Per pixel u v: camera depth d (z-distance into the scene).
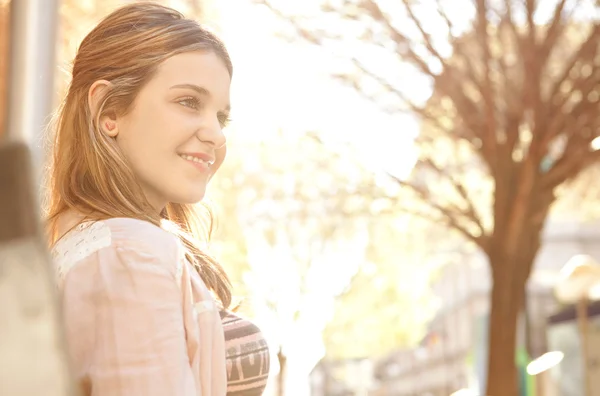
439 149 13.08
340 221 19.81
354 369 33.34
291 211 15.98
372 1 10.31
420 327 36.97
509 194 11.14
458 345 39.91
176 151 1.43
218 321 1.35
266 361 1.62
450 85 10.35
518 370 11.55
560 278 17.89
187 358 1.21
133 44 1.43
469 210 11.60
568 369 21.28
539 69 10.15
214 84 1.47
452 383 41.47
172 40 1.44
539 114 10.38
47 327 0.69
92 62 1.45
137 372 1.15
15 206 0.68
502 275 11.43
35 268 0.69
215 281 1.69
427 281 33.50
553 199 11.29
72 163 1.45
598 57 10.28
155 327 1.18
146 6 1.48
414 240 20.97
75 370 1.18
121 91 1.42
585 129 10.51
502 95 10.49
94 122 1.44
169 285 1.22
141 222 1.29
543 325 30.69
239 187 16.33
